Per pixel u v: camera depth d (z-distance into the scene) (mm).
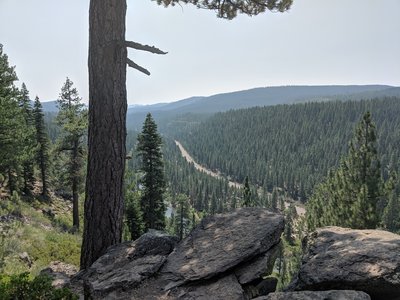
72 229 28625
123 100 6449
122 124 6426
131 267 5297
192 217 57188
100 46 6176
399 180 101250
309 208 63344
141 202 29938
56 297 4031
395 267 4539
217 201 142375
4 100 21203
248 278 4914
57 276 5984
